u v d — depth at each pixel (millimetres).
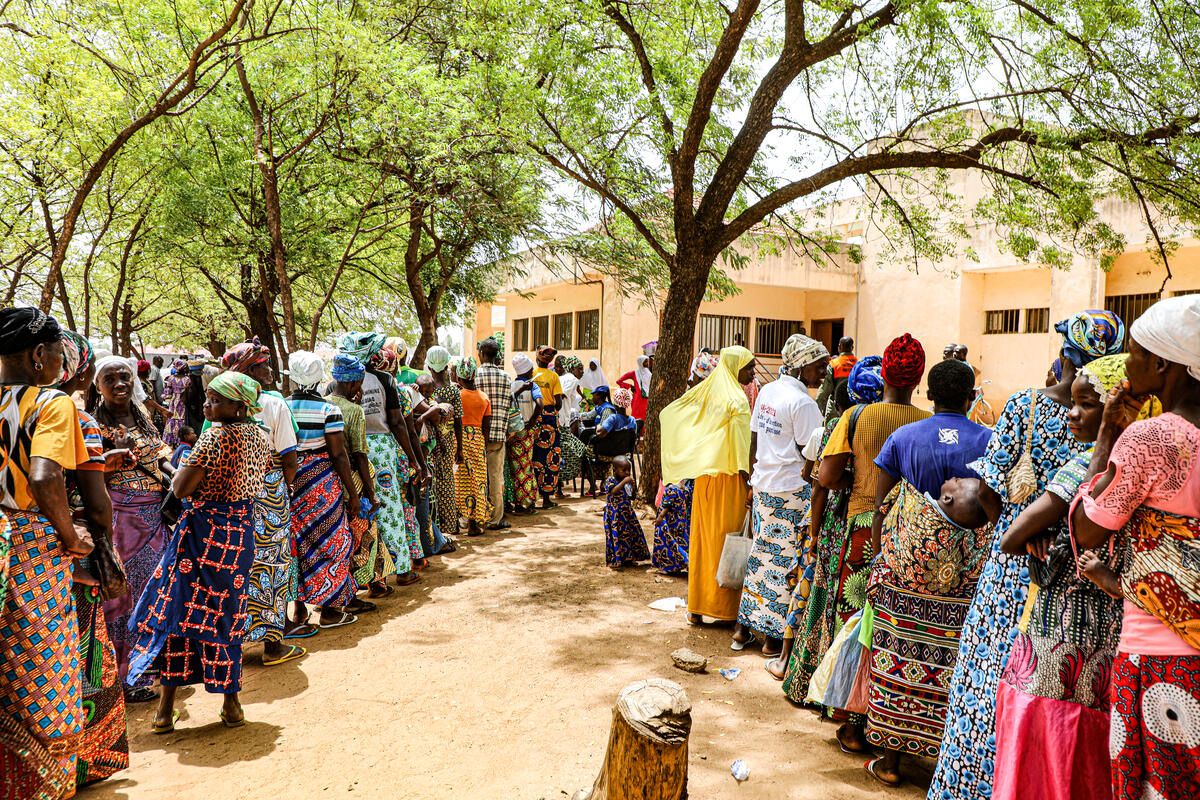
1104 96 7898
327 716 3975
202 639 3762
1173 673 1966
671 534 6629
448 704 4105
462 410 8008
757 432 4863
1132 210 14812
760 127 8773
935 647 3152
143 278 16953
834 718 3947
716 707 4070
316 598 5133
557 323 23859
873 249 19750
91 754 3252
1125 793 2086
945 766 2725
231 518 3824
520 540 7965
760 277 19172
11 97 8273
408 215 13367
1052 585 2396
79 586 3232
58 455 2789
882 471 3395
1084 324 2436
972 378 3240
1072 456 2436
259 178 11602
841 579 3785
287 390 8938
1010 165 9797
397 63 8516
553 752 3584
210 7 8039
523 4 8281
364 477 5566
